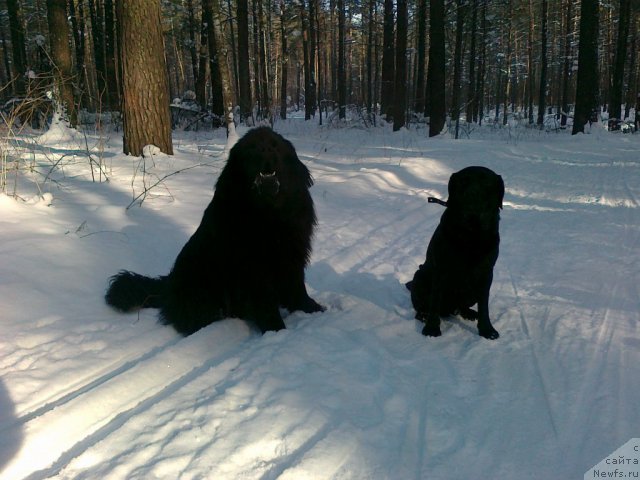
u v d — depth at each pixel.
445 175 10.62
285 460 2.20
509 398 2.75
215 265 3.71
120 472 2.10
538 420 2.54
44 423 2.40
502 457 2.26
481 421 2.53
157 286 4.05
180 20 27.97
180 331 3.67
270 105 23.64
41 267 4.18
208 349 3.36
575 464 2.21
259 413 2.53
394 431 2.43
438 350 3.37
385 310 4.12
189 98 22.62
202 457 2.19
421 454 2.26
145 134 9.38
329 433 2.37
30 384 2.75
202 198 6.89
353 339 3.51
